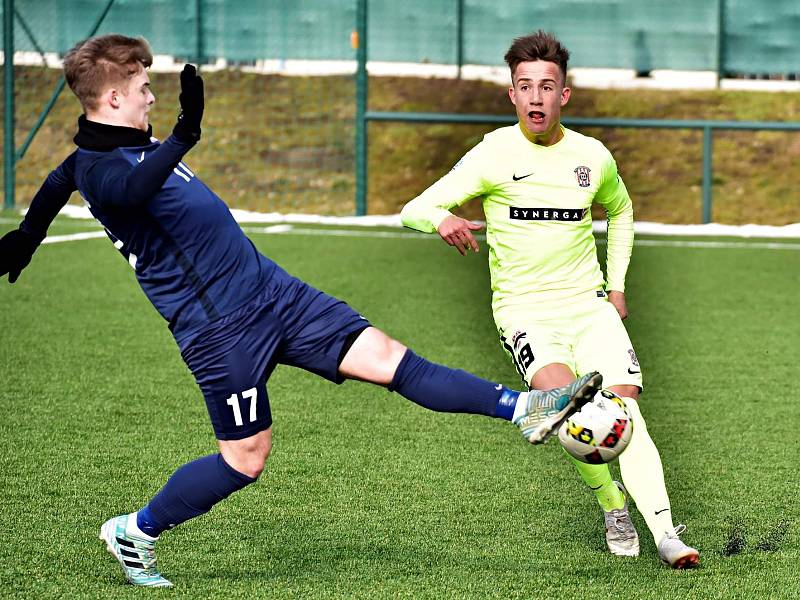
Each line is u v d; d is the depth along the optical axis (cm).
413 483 1836
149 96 1324
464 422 2188
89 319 3117
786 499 1769
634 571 1463
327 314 1374
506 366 2698
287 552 1533
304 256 4225
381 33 5266
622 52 5259
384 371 1355
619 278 1688
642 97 6412
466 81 6406
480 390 1345
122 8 5434
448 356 2781
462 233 1502
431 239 4684
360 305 3372
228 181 5706
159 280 1336
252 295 1345
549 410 1312
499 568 1473
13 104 5322
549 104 1548
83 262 4003
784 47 5181
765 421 2227
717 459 1983
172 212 1306
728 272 4028
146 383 2469
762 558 1512
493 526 1644
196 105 1216
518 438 2084
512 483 1841
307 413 2248
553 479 1862
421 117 5209
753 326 3156
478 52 5278
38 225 1414
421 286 3675
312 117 6141
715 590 1395
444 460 1958
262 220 5191
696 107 6300
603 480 1520
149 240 1318
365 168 5294
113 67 1291
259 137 5997
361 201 5294
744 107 6322
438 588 1399
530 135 1596
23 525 1630
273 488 1805
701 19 5209
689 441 2092
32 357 2688
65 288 3544
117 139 1297
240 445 1353
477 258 4216
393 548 1552
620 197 1664
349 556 1517
